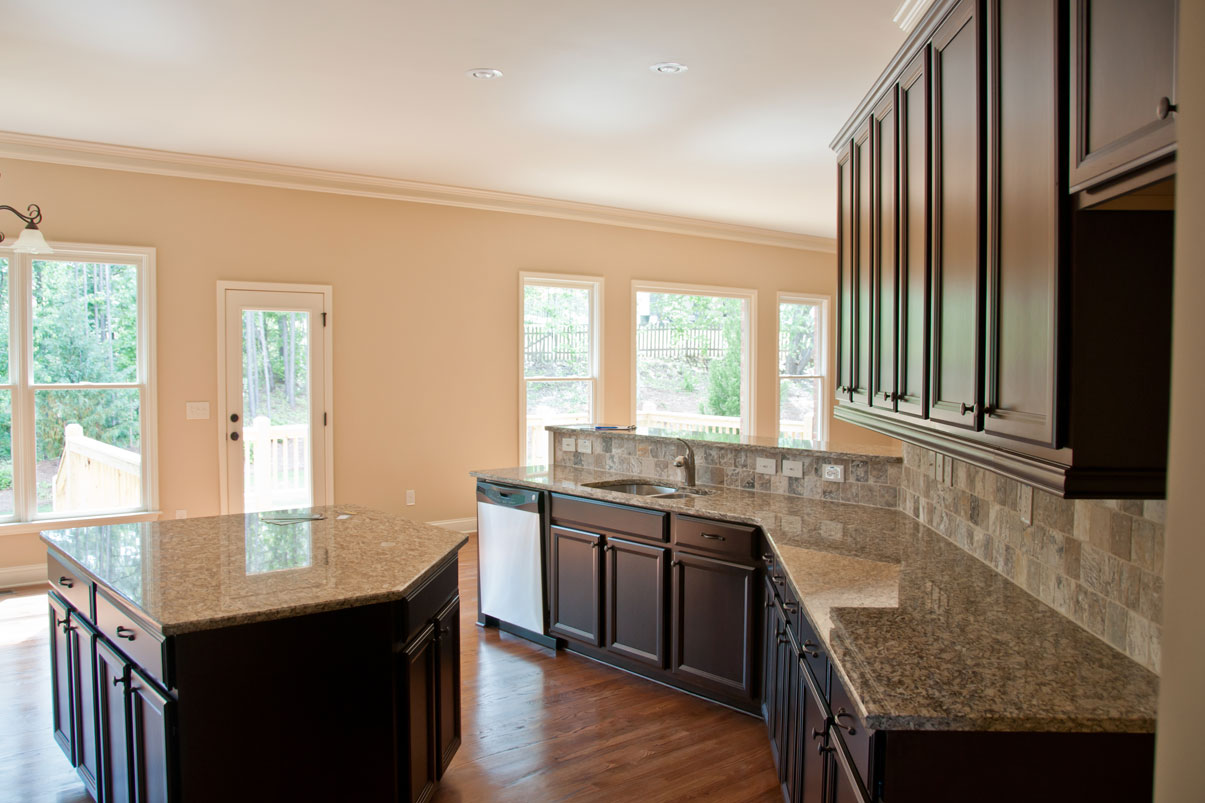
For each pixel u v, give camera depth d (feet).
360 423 18.17
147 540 8.39
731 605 9.62
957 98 5.24
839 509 9.89
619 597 11.00
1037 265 4.02
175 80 11.66
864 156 7.84
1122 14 3.28
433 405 19.12
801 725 6.56
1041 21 4.00
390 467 18.58
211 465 16.47
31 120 13.56
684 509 10.06
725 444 11.66
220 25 9.79
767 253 25.26
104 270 15.49
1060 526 5.74
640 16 9.62
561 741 9.15
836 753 5.23
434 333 19.07
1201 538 2.16
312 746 6.33
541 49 10.58
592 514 11.30
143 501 15.89
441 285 19.15
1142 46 3.13
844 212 8.73
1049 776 4.14
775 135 14.62
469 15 9.53
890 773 4.17
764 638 9.28
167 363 15.96
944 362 5.47
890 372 6.91
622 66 11.23
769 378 25.46
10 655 11.64
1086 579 5.37
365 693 6.51
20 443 14.82
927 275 5.83
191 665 5.87
